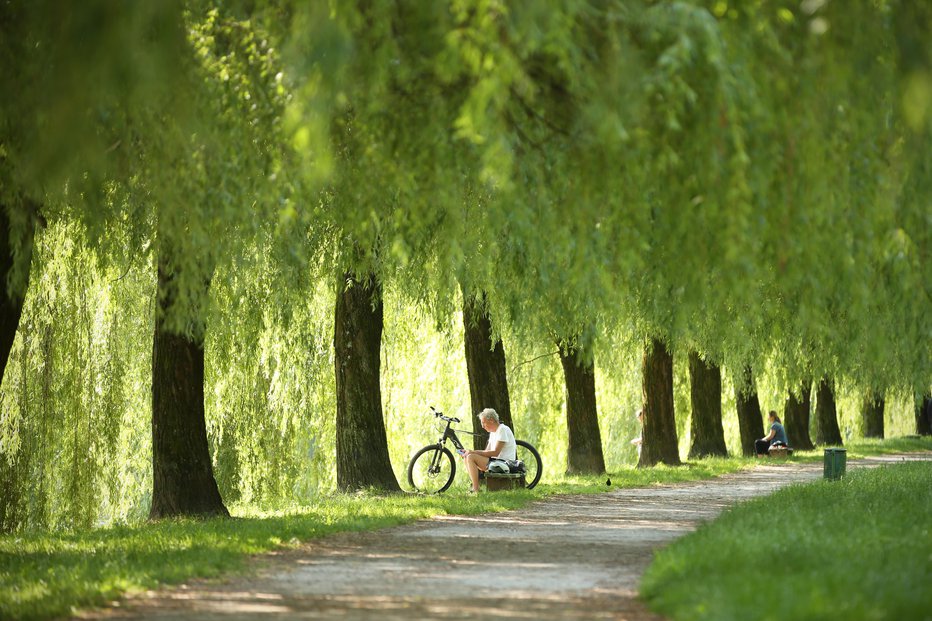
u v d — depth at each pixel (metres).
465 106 23.27
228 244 39.62
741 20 25.84
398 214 35.41
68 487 58.12
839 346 42.88
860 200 28.61
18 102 30.95
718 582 27.14
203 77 31.27
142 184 37.34
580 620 25.33
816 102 26.73
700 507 58.59
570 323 57.34
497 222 34.94
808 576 27.48
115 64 25.84
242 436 62.97
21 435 57.41
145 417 62.78
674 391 111.94
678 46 23.70
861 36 26.53
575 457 86.75
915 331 35.84
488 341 75.25
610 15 24.88
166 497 52.88
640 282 42.03
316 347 66.19
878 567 29.30
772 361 98.25
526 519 51.50
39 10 28.17
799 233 27.62
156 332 53.38
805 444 138.25
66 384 58.03
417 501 58.28
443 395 80.19
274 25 28.66
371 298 60.88
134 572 32.81
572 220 31.55
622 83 24.59
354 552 38.78
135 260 46.56
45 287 57.72
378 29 26.44
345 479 65.25
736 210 25.58
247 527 45.75
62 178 31.83
